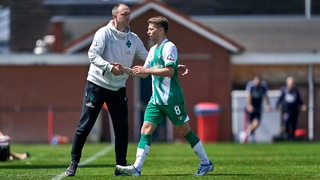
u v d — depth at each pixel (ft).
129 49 96.27
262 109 246.68
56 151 180.14
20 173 104.78
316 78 280.72
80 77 261.65
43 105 262.06
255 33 303.27
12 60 262.47
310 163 128.98
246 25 303.68
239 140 254.88
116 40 95.20
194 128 260.83
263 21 303.27
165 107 93.97
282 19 303.48
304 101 280.72
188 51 261.03
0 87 263.29
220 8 328.49
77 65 261.44
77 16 338.34
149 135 95.66
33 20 336.90
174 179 90.53
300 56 272.72
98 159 142.51
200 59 261.65
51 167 119.34
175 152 171.01
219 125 256.93
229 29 304.09
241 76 281.54
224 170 108.78
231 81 263.29
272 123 250.57
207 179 90.84
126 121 97.50
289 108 242.99
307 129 271.49
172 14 257.34
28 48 334.24
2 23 347.15
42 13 337.52
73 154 97.09
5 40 342.64
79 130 96.27
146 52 98.84
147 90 258.16
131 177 93.40
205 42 261.65
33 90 262.47
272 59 271.49
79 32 306.76
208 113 246.68
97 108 96.07
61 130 256.93
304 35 302.66
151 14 254.47
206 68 262.26
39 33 335.88
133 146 205.57
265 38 302.86
